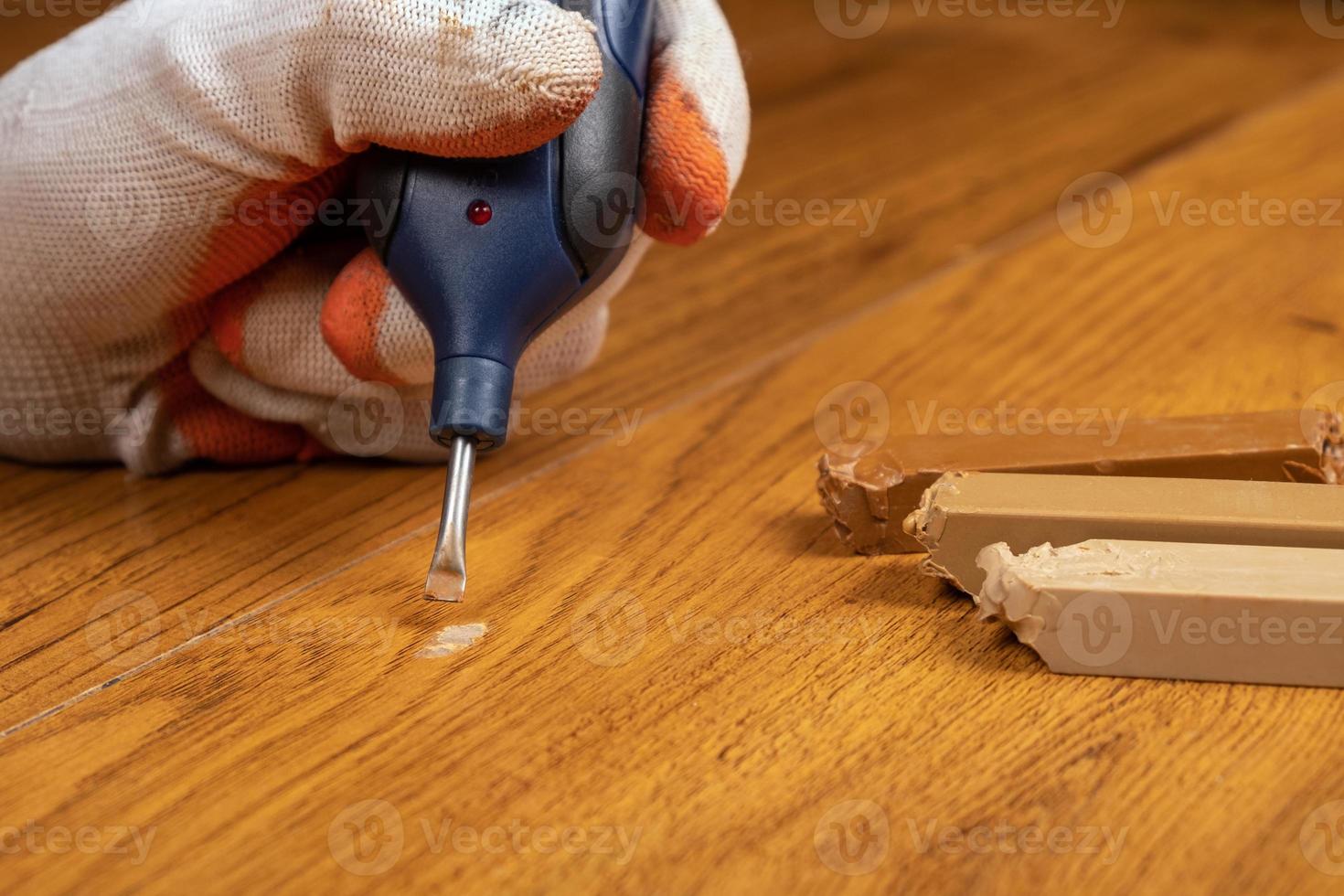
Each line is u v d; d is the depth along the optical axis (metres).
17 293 0.38
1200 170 0.62
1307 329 0.47
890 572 0.37
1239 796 0.31
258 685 0.34
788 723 0.33
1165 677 0.33
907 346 0.47
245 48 0.35
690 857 0.30
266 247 0.37
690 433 0.42
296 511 0.39
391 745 0.32
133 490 0.40
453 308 0.35
